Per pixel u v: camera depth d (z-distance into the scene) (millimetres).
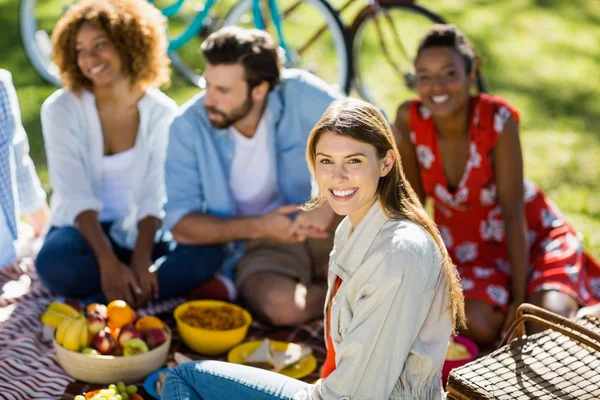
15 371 3010
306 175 3686
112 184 3676
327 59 7152
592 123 6328
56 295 3633
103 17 3406
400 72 6125
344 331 2215
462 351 3082
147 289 3473
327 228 3482
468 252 3570
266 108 3537
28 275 3781
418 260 2109
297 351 3145
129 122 3609
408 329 2123
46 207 4043
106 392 2607
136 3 3516
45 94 6125
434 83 3316
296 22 7770
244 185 3645
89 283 3496
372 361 2141
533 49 7805
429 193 3605
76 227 3572
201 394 2348
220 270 3713
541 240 3572
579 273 3424
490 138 3389
